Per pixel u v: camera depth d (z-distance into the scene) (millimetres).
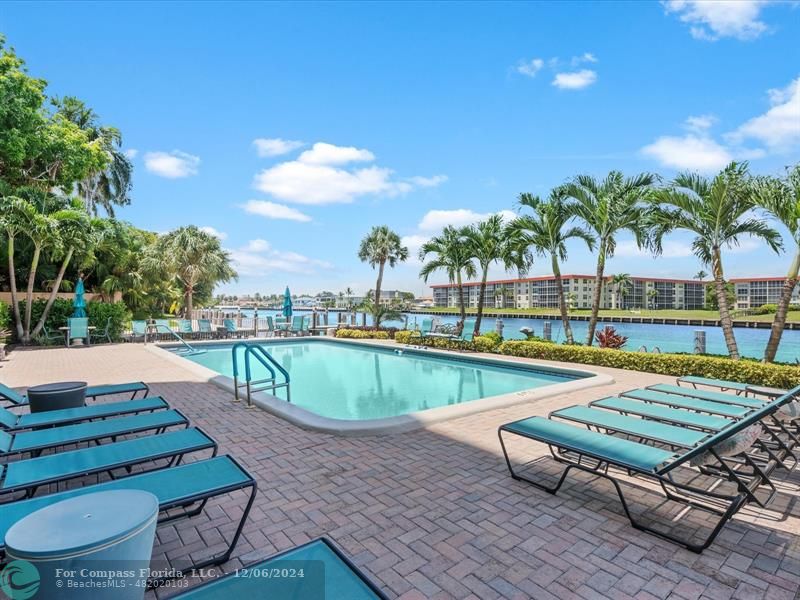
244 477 2648
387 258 24625
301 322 19562
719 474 3346
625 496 3439
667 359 8758
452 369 11805
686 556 2639
